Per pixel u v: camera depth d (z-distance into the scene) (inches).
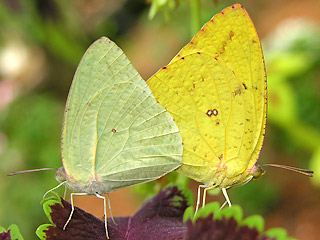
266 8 23.6
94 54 8.4
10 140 19.2
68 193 15.5
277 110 14.2
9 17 18.5
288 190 17.0
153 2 10.6
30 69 23.4
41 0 18.6
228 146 8.7
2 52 23.8
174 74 8.6
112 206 18.4
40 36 18.9
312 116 16.8
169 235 8.3
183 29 20.9
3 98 21.4
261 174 8.8
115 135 8.7
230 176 8.8
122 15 25.7
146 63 22.8
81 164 8.6
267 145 17.8
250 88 8.6
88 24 25.7
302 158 17.2
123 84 8.6
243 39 8.5
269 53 14.3
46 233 8.2
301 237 16.0
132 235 8.5
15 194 17.4
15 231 8.2
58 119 19.4
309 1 23.0
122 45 25.0
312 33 17.3
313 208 16.6
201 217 7.6
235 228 7.5
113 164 8.7
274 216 16.7
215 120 8.7
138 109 8.6
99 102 8.5
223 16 8.5
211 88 8.6
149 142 8.7
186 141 8.8
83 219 8.4
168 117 8.7
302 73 16.6
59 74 23.6
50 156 17.8
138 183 8.9
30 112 19.6
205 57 8.6
